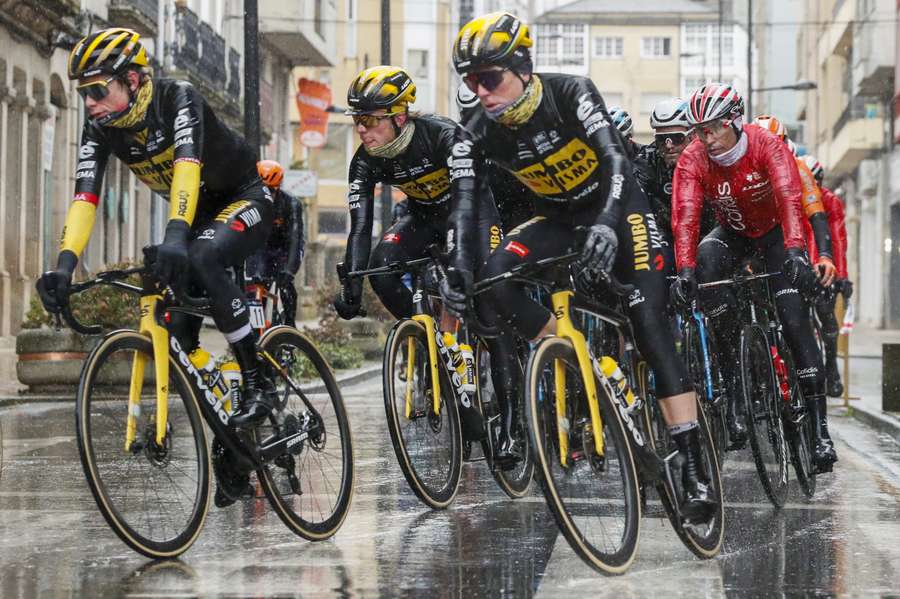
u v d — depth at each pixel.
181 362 7.14
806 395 9.66
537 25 136.00
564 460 6.41
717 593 6.32
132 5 33.12
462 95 9.04
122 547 7.47
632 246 7.02
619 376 6.94
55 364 18.17
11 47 27.91
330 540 7.72
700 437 7.07
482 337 8.91
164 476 6.99
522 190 9.90
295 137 68.06
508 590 6.38
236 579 6.62
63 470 10.81
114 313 18.19
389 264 9.22
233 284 7.30
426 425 8.75
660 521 8.38
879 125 56.50
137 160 7.41
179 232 6.88
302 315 46.03
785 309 9.67
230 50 42.47
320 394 7.93
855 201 64.81
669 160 10.38
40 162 30.08
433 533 7.95
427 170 9.16
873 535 7.95
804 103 81.19
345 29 85.31
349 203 9.62
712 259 9.59
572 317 6.72
